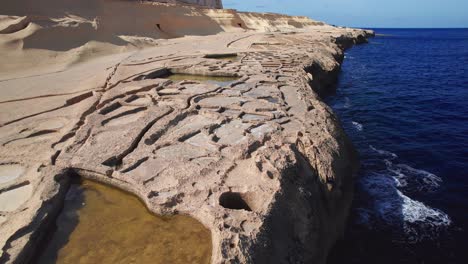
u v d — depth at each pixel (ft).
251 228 16.39
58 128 29.17
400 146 45.75
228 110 32.37
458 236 27.96
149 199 18.97
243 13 190.60
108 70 50.03
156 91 38.45
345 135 33.30
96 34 72.28
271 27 188.24
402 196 33.24
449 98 68.80
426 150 44.21
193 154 23.65
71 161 22.77
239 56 66.28
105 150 24.14
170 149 24.52
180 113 30.71
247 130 27.25
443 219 29.96
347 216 27.40
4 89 41.06
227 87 40.55
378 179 36.58
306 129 27.48
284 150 23.48
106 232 17.76
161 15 116.37
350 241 26.86
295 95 37.47
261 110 32.14
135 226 18.08
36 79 46.26
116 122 30.09
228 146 24.50
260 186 19.43
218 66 53.31
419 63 123.34
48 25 64.03
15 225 16.90
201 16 139.44
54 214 18.81
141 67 52.75
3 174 22.15
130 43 78.28
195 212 18.15
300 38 111.04
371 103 65.72
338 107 63.26
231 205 19.67
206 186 19.63
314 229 20.71
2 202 19.39
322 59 71.41
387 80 88.12
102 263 15.87
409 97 69.77
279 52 71.67
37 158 23.70
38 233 17.02
